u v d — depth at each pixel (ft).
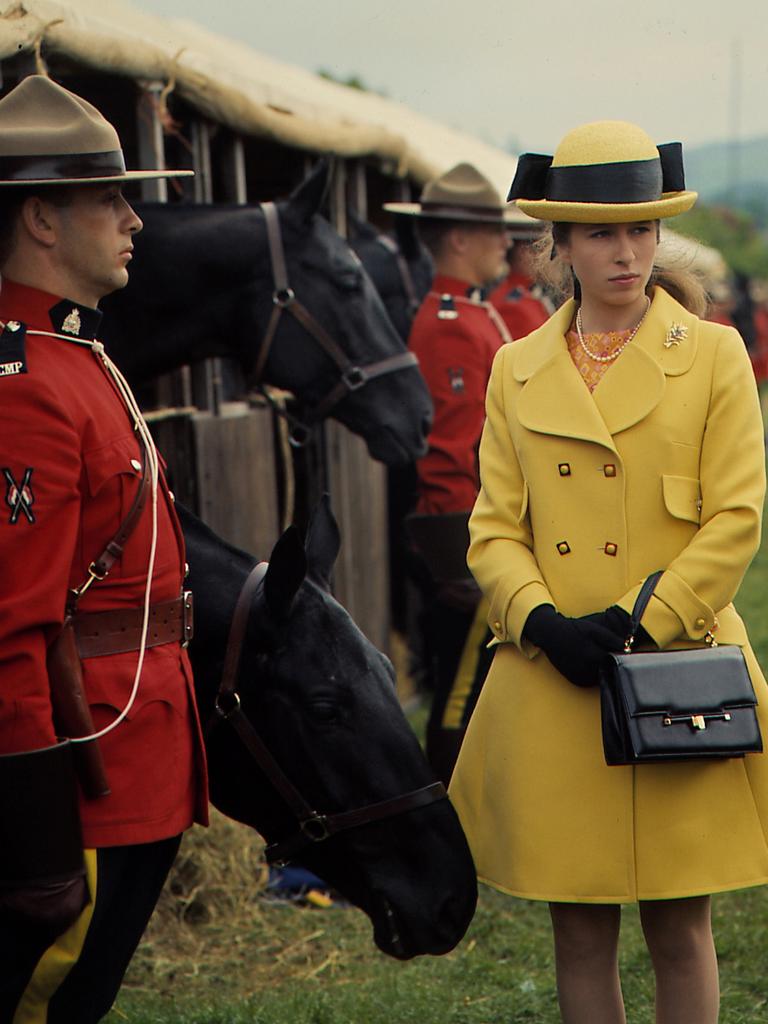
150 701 11.09
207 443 24.34
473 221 23.94
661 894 12.26
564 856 12.46
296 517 29.17
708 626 12.28
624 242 12.23
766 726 12.55
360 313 20.40
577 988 12.94
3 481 10.22
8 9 17.13
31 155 10.69
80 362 11.02
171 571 11.53
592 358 12.87
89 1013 11.50
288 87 29.58
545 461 12.78
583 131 12.36
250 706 12.44
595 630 12.14
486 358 23.68
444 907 12.53
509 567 12.86
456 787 13.43
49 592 10.21
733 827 12.36
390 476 33.30
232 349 20.13
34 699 10.18
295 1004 17.08
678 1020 12.75
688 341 12.62
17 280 10.94
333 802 12.46
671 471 12.43
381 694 12.62
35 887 10.16
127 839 10.87
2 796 10.10
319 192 19.93
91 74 20.06
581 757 12.53
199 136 23.90
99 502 10.79
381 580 32.40
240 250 19.53
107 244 11.09
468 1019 16.83
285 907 21.01
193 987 18.33
